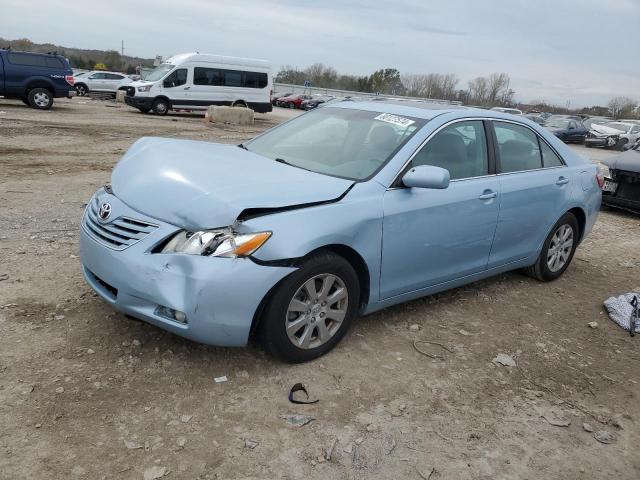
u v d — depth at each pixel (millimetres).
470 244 4301
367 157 3924
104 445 2611
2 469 2402
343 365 3502
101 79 34375
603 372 3816
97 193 3723
